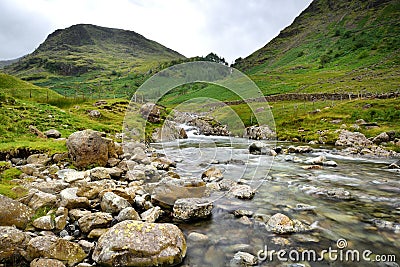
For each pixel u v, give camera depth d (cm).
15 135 1410
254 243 557
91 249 511
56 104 3569
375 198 859
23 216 564
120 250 467
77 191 722
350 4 18325
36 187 750
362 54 9650
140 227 511
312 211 733
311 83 7075
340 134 2450
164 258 470
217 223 641
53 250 466
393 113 2942
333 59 10888
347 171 1281
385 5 15150
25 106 2142
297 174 1188
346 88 5647
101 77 15425
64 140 1402
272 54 16162
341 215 711
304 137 2653
